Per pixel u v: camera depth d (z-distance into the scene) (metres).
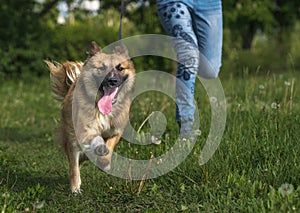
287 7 22.17
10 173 5.85
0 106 11.66
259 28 23.64
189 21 6.35
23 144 8.01
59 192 5.08
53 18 18.31
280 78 10.78
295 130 6.10
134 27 18.16
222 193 4.56
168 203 4.55
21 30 17.56
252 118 6.68
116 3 14.70
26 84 16.34
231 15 19.84
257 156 5.31
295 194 4.22
